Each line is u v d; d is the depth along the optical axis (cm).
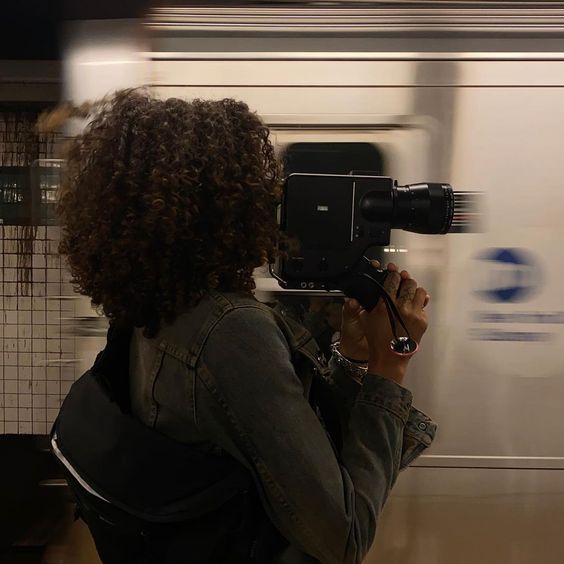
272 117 152
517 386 153
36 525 207
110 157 77
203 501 77
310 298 147
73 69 154
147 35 151
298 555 83
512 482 155
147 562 82
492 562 157
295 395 76
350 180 92
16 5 153
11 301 210
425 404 154
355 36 150
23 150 181
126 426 81
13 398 215
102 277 78
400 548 157
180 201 74
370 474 81
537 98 150
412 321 90
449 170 151
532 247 151
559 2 148
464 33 149
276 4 149
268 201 82
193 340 76
